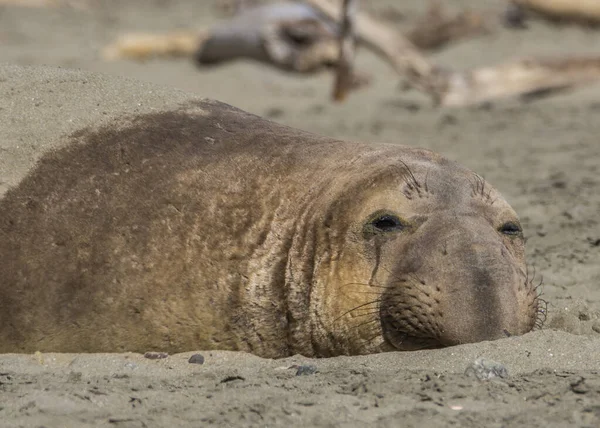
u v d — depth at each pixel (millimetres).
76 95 23625
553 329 21500
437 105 55094
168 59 74500
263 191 21594
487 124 48531
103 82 24062
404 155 22016
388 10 90875
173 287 21031
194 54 74188
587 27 82250
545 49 73188
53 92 23672
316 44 69125
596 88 56000
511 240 21203
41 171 22234
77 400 17562
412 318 19906
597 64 56219
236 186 21688
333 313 20562
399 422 16453
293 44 69562
